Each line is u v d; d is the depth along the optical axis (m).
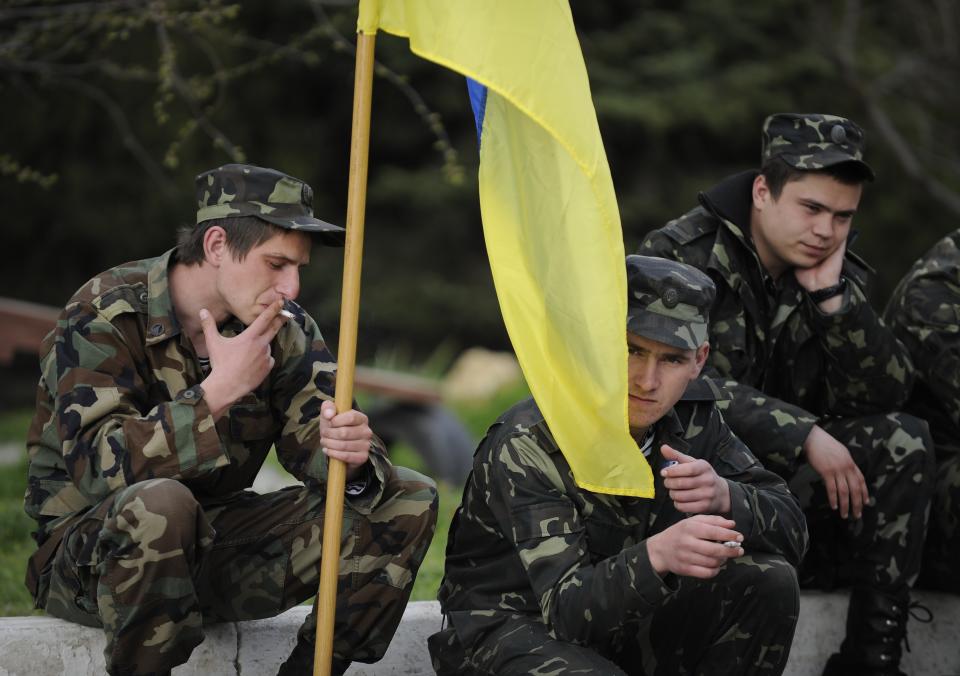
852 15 37.84
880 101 45.78
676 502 9.26
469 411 33.12
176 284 9.96
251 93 48.78
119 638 9.09
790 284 12.18
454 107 51.09
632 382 9.51
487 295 50.16
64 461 9.55
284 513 10.14
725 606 9.75
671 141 51.28
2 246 49.25
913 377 12.14
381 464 9.75
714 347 12.00
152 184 47.22
